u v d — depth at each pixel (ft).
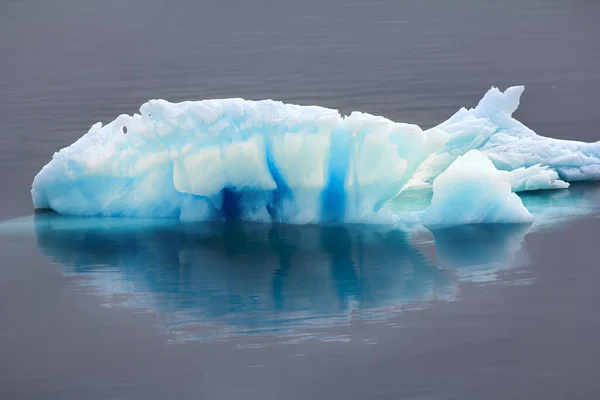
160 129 208.03
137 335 168.25
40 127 306.76
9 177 255.70
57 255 200.54
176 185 209.36
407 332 165.89
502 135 238.48
